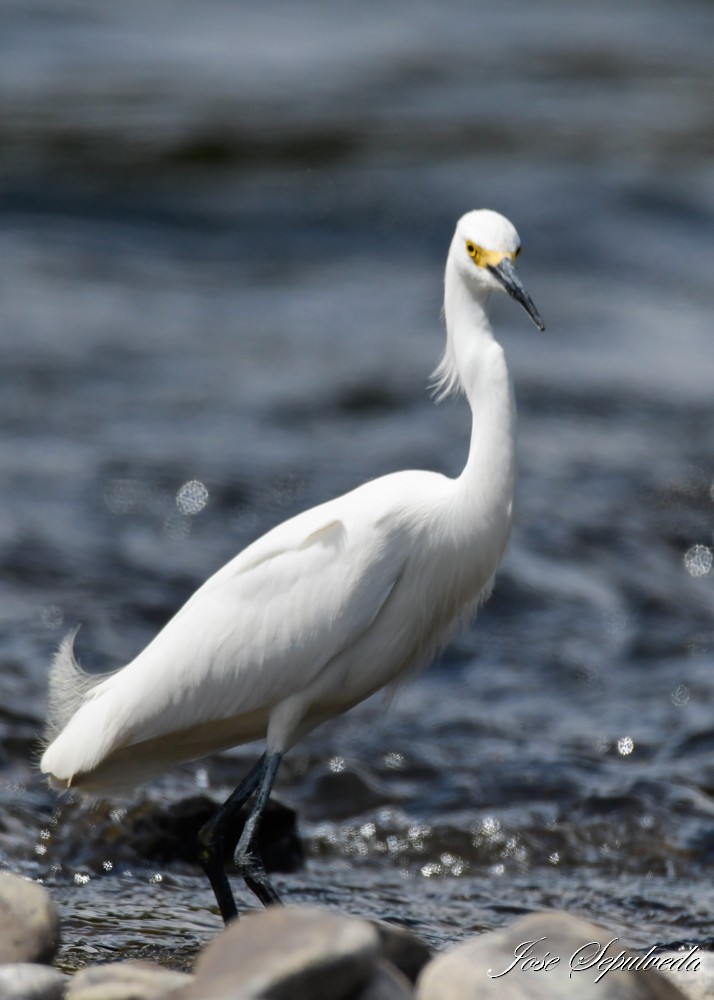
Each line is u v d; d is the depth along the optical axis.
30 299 21.33
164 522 14.52
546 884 8.28
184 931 6.99
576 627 12.95
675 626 13.08
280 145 30.56
